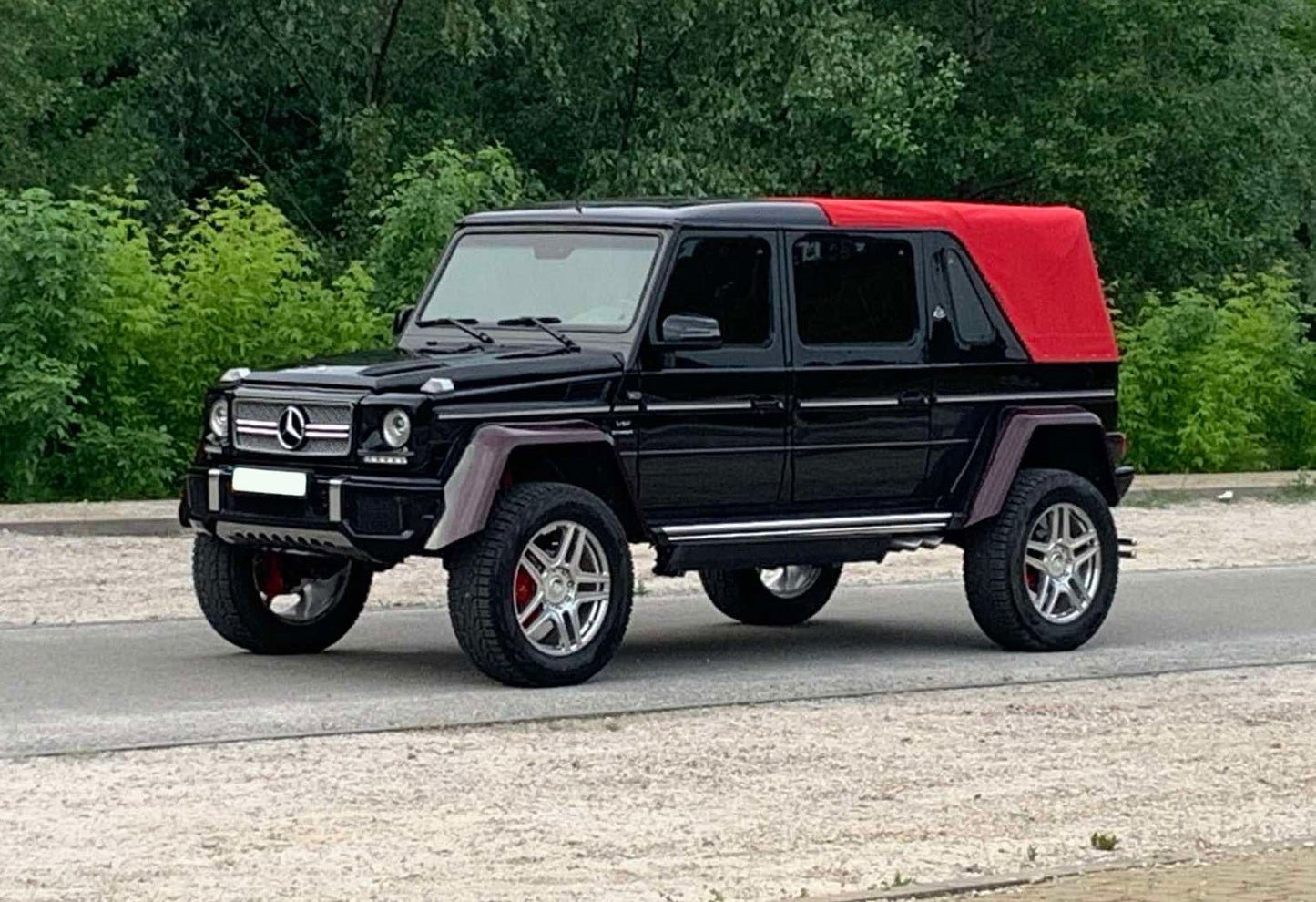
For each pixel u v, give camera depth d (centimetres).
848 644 1505
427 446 1241
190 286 2503
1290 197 4381
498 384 1271
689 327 1311
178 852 883
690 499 1345
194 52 3559
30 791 993
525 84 3803
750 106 3628
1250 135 4178
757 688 1302
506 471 1304
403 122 3641
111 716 1171
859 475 1412
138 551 1934
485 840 912
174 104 3531
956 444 1451
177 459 2453
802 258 1392
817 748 1129
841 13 3669
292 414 1281
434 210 2692
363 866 865
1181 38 4078
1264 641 1527
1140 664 1420
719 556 1352
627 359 1314
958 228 1465
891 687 1322
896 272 1431
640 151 3578
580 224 1384
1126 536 2267
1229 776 1080
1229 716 1244
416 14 3559
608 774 1053
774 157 3731
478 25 3388
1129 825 970
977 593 1448
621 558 1292
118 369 2433
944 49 3847
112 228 2469
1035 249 1501
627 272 1347
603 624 1289
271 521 1288
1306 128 4297
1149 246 4078
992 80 4075
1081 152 3947
